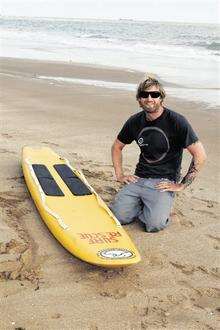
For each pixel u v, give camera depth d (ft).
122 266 9.60
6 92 31.07
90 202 12.16
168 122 11.58
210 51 64.85
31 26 172.76
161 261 10.60
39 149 15.78
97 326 8.29
